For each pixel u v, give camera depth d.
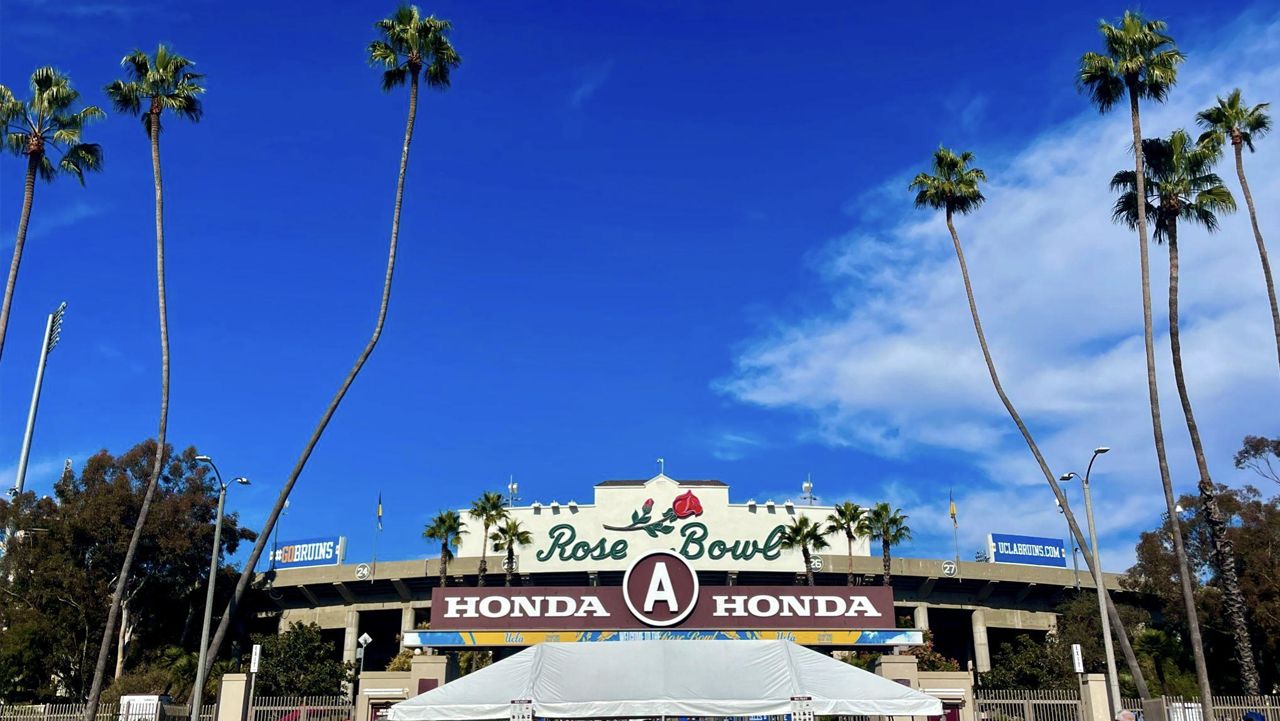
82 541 67.75
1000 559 88.38
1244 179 48.34
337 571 82.38
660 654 24.05
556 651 24.41
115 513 68.50
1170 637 66.44
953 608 83.31
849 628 40.94
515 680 23.17
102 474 72.38
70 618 64.56
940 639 95.38
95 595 66.00
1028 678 65.19
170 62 44.94
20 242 42.44
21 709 38.19
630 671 23.38
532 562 81.88
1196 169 46.72
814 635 40.81
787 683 22.72
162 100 44.38
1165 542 64.69
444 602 41.66
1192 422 46.25
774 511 83.56
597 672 23.41
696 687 22.59
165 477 75.19
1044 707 37.97
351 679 67.38
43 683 64.44
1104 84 45.66
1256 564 58.09
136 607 71.06
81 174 44.66
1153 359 42.69
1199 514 63.09
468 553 82.75
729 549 82.00
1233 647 63.41
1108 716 36.75
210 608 36.91
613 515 83.19
